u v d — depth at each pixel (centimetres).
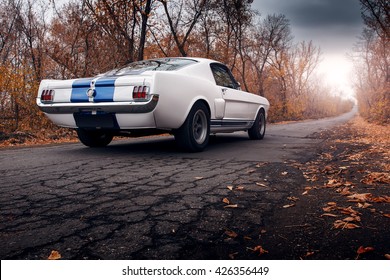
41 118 920
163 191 238
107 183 262
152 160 380
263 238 158
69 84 408
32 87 889
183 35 1602
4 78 831
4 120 905
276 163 366
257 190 245
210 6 1505
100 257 137
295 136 821
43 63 1048
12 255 138
